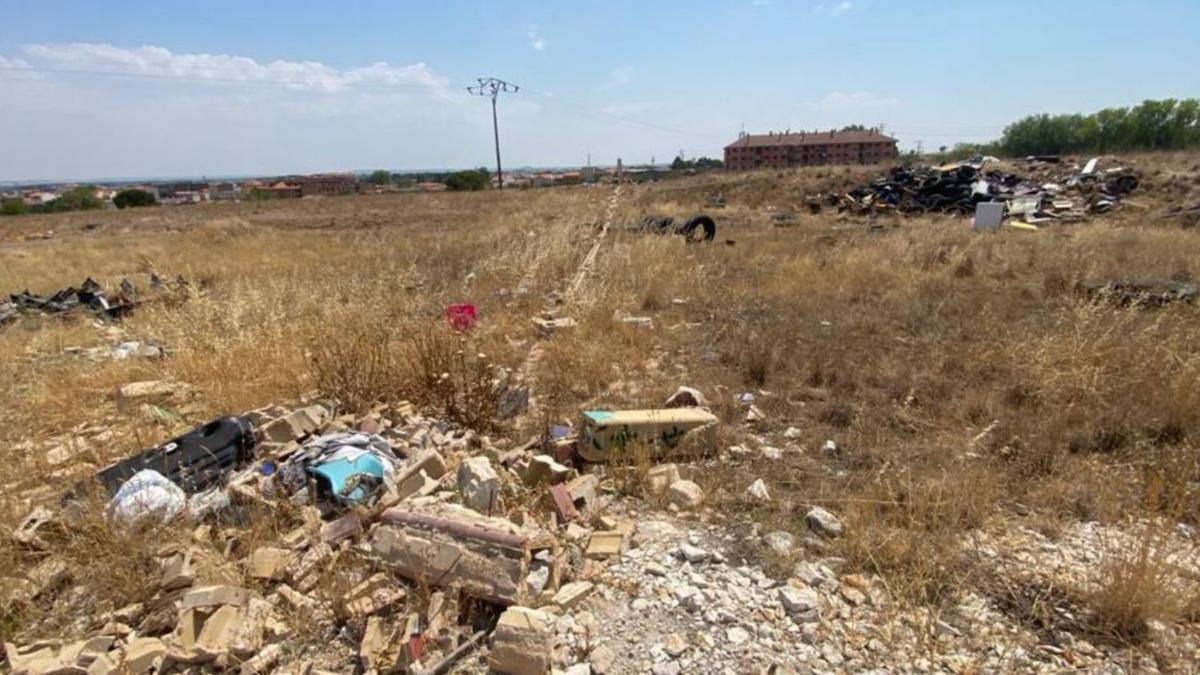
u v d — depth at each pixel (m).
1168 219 16.03
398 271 10.73
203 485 3.38
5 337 7.20
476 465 3.24
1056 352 4.93
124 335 7.54
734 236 15.41
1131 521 3.08
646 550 2.90
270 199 44.34
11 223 29.34
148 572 2.69
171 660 2.21
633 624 2.42
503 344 6.29
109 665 2.15
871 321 6.85
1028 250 11.16
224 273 11.70
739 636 2.34
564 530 3.02
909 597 2.53
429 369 4.66
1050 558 2.80
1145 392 4.36
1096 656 2.24
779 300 8.25
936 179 22.45
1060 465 3.63
